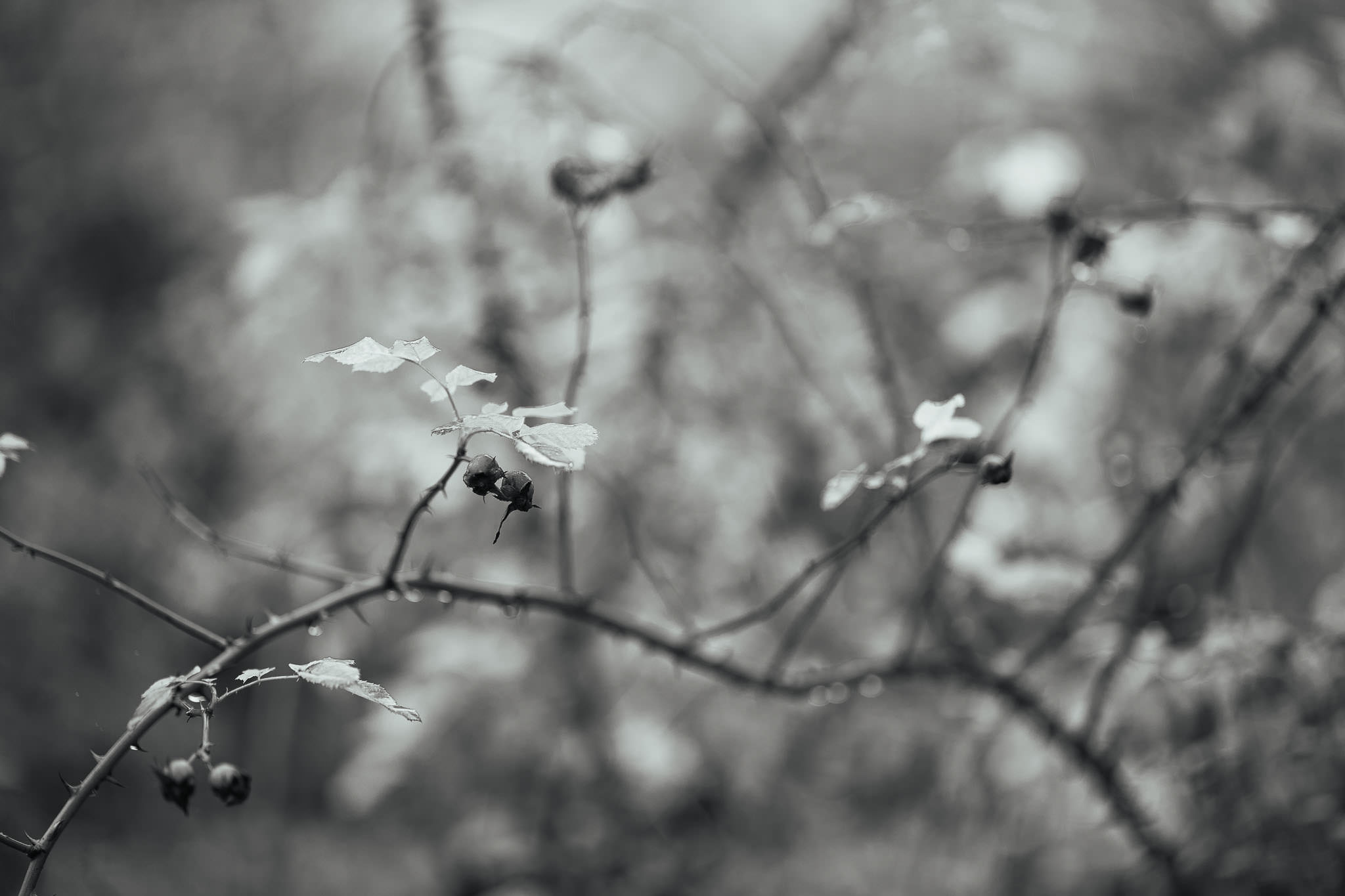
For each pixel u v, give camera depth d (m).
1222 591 1.69
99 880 2.02
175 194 2.88
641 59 2.57
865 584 2.08
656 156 1.83
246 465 2.35
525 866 1.91
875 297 2.01
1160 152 2.15
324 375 1.96
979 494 1.93
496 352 1.76
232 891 2.29
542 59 1.85
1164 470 1.82
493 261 1.78
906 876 2.05
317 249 1.85
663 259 1.97
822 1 2.60
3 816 1.85
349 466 1.99
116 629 2.48
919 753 2.01
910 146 2.44
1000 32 2.03
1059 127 2.24
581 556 1.97
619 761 1.92
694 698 2.01
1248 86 2.05
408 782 2.01
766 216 2.19
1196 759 1.60
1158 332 1.92
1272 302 1.52
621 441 1.88
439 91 1.89
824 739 2.05
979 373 2.14
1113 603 1.80
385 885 2.22
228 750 2.53
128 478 2.52
